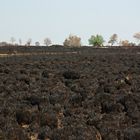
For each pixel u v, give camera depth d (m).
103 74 43.19
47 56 85.38
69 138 16.45
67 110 22.12
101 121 20.08
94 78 38.56
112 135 17.52
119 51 123.62
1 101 23.80
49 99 24.97
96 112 23.12
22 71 44.56
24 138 16.72
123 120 20.59
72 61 67.12
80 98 25.52
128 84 35.88
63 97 25.92
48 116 19.77
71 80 36.66
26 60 68.19
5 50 110.19
